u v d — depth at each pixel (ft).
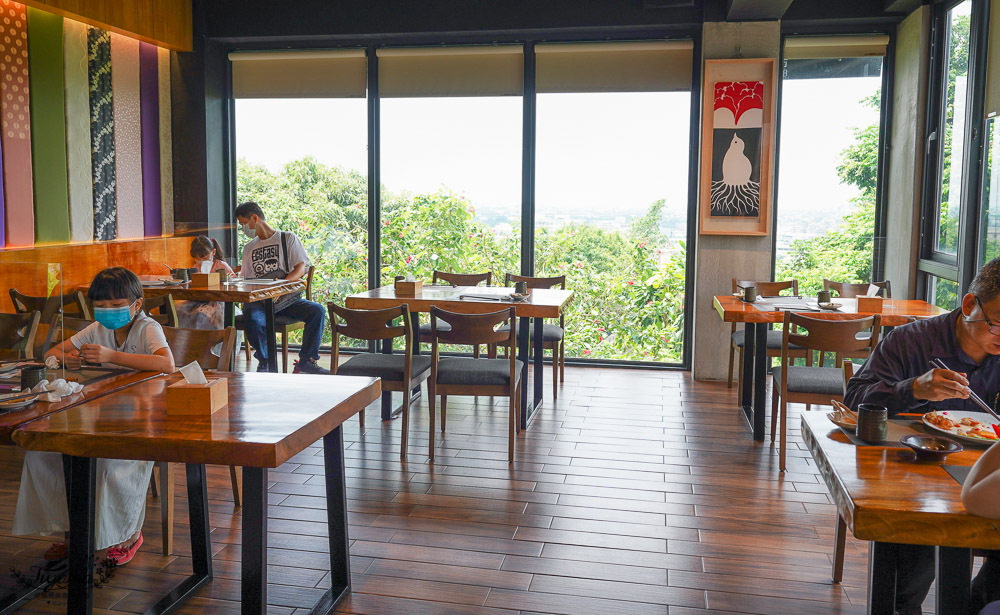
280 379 8.45
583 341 21.35
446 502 11.09
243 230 22.38
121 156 19.72
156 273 20.43
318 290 22.24
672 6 18.70
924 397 6.46
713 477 12.23
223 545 9.65
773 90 18.75
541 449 13.64
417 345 16.67
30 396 7.29
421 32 19.95
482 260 21.44
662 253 20.70
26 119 17.06
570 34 20.11
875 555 5.45
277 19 20.49
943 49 17.20
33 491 8.06
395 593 8.43
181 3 20.54
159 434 6.31
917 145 17.76
